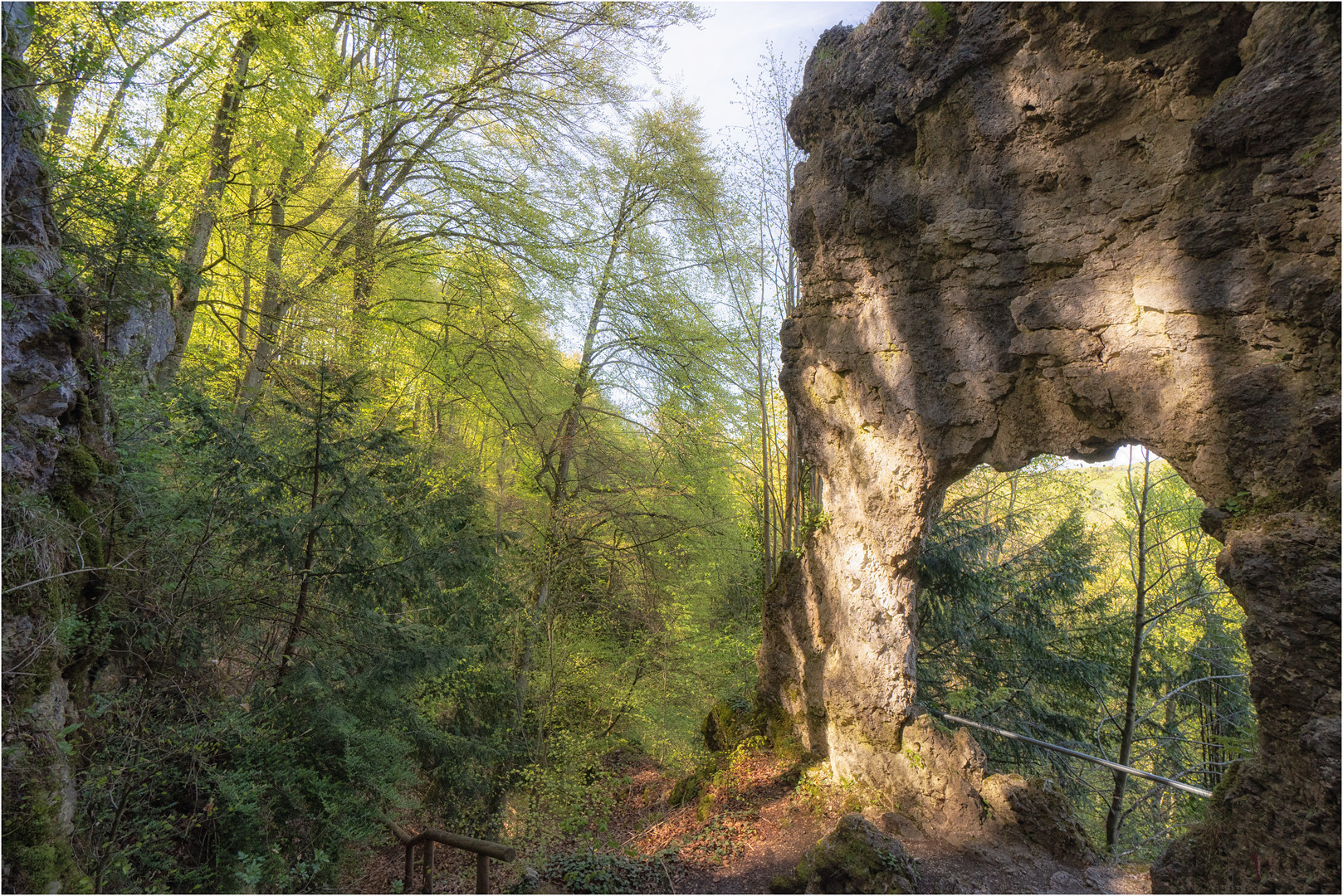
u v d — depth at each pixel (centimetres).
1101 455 571
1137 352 510
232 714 475
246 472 559
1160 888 465
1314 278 408
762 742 888
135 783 430
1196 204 479
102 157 567
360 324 1064
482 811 823
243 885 426
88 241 504
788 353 843
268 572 573
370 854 617
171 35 711
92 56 544
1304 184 410
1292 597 400
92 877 374
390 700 604
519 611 1026
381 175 1177
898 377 693
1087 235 545
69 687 416
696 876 649
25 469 407
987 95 602
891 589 726
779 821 741
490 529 912
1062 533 1134
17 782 339
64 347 454
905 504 698
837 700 780
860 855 559
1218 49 475
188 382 634
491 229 1155
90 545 438
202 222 830
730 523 1346
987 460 640
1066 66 546
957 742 676
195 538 519
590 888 620
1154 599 1102
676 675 1211
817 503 865
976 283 620
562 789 891
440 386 1177
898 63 667
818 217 769
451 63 966
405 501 711
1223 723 1101
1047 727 1038
